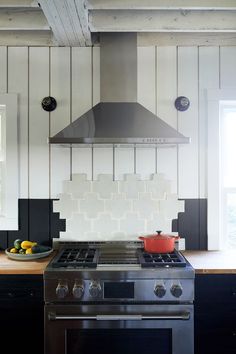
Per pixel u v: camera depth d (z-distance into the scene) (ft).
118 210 8.42
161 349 6.39
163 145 8.12
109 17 7.09
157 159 8.48
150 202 8.46
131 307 6.32
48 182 8.45
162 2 6.30
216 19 7.08
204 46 8.45
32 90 8.41
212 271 6.59
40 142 8.42
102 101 7.51
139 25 7.11
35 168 8.43
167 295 6.31
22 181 8.44
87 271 6.31
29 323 6.67
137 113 7.30
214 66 8.47
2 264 7.01
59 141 6.68
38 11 7.11
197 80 8.46
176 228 8.46
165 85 8.45
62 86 8.41
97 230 8.43
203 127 8.48
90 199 8.43
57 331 6.31
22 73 8.41
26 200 8.44
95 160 8.45
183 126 8.47
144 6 6.31
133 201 8.45
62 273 6.32
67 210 8.41
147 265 6.53
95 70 8.41
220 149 8.73
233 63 8.48
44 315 6.37
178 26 7.11
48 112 8.41
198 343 6.64
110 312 6.32
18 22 7.11
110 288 6.33
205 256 7.70
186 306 6.33
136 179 8.45
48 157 8.43
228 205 8.90
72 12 6.39
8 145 8.36
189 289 6.35
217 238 8.41
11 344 6.68
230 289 6.66
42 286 6.64
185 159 8.48
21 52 8.39
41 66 8.40
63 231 8.41
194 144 8.47
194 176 8.48
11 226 8.38
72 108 8.42
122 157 8.46
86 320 6.30
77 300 6.31
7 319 6.66
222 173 8.82
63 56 8.39
